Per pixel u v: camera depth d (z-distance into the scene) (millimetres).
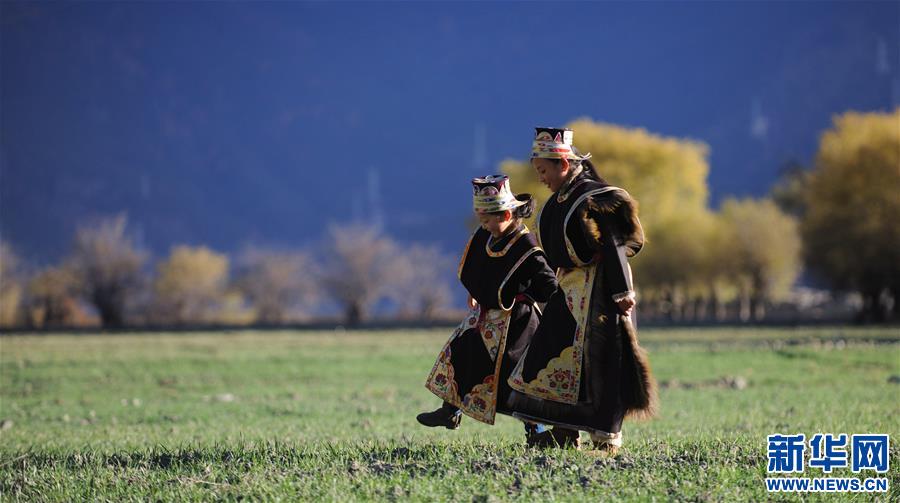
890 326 192750
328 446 34719
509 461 29062
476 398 32375
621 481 26750
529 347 31719
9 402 75438
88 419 61469
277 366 106062
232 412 63500
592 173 32156
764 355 106562
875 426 43531
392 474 28031
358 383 89688
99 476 29969
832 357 101500
